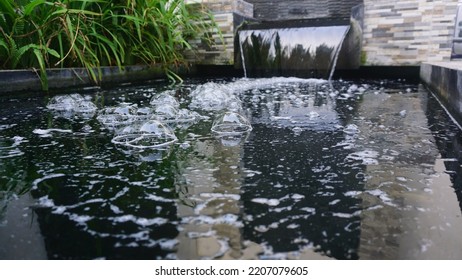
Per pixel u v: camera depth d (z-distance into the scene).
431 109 1.70
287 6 4.60
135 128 1.25
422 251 0.52
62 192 0.73
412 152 1.00
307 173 0.83
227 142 1.12
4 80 1.96
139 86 2.79
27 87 2.09
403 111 1.65
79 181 0.79
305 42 3.50
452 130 1.28
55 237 0.56
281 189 0.74
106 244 0.54
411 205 0.66
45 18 2.20
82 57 2.39
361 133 1.24
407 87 2.62
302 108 1.76
